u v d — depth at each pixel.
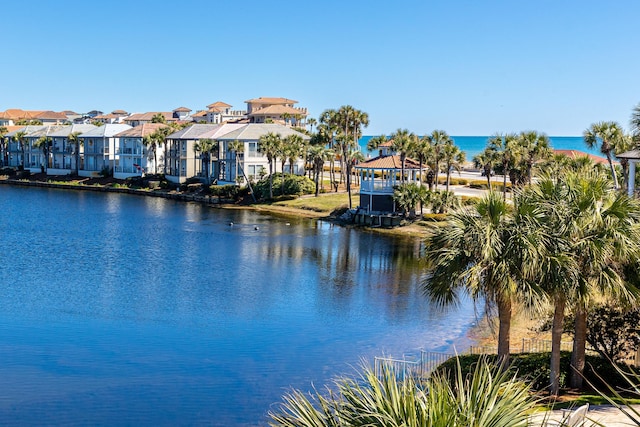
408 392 11.09
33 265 57.22
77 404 26.97
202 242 70.31
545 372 24.92
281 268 56.38
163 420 25.59
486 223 22.17
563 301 22.70
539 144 71.81
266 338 36.41
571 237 22.25
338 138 101.88
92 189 134.12
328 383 29.36
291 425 11.79
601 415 19.30
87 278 52.03
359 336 36.72
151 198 119.00
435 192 80.44
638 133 30.77
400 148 79.88
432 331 37.56
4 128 171.88
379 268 56.16
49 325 38.66
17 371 30.73
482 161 79.19
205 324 39.19
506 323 23.09
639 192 30.53
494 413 10.62
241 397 27.83
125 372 30.81
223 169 121.62
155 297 46.00
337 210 88.94
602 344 26.30
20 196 121.06
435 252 23.44
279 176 104.75
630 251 21.86
